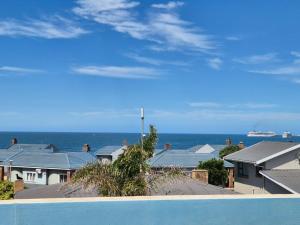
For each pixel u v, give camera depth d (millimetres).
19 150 57969
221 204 6754
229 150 53375
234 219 6781
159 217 6547
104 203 6375
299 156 32531
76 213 6277
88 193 15625
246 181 34750
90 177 15102
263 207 6887
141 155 15633
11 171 47656
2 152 55375
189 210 6645
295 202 6984
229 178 38531
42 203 6191
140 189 15117
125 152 15656
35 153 49562
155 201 6551
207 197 6758
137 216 6477
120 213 6422
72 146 173750
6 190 19188
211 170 37906
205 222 6691
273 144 35562
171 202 6594
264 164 32219
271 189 31312
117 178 15227
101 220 6355
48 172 45906
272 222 6898
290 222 6949
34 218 6156
